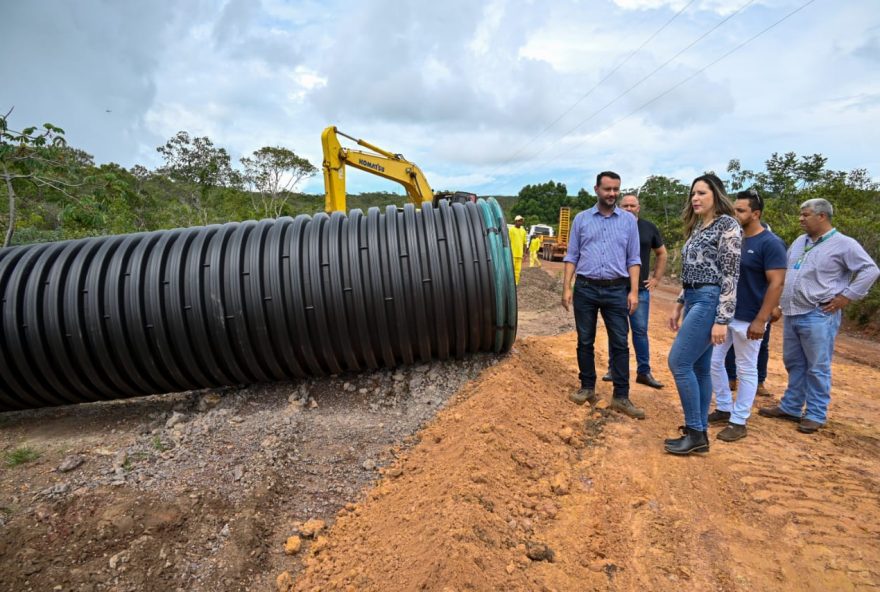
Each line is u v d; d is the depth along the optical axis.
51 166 8.10
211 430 4.29
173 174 29.59
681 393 3.89
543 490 3.34
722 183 3.76
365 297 4.54
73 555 2.86
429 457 3.81
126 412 4.90
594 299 4.57
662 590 2.54
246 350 4.54
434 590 2.27
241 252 4.59
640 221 5.50
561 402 4.80
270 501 3.39
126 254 4.62
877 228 11.76
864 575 2.63
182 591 2.70
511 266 4.83
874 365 7.59
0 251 4.80
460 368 5.15
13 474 3.66
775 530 3.03
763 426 4.66
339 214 5.04
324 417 4.52
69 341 4.43
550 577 2.55
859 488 3.50
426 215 4.84
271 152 34.12
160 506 3.27
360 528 3.10
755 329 4.04
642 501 3.28
